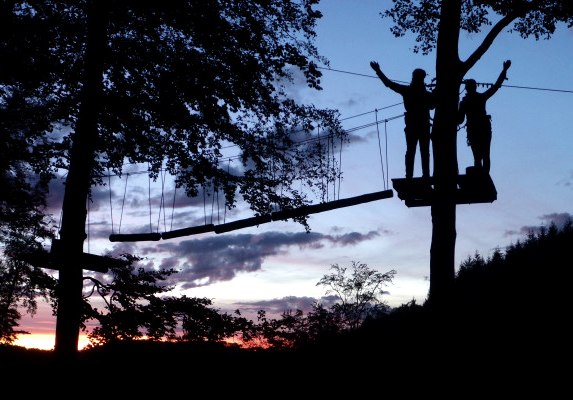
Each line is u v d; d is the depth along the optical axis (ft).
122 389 46.83
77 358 45.62
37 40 45.19
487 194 34.42
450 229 32.99
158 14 47.78
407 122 35.29
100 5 46.42
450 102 34.01
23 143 53.21
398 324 51.08
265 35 51.21
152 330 49.62
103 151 50.83
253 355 53.06
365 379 42.27
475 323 47.44
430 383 32.81
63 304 45.57
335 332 54.44
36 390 46.26
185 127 50.37
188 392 47.01
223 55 49.85
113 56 47.88
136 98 49.26
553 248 62.03
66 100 49.93
